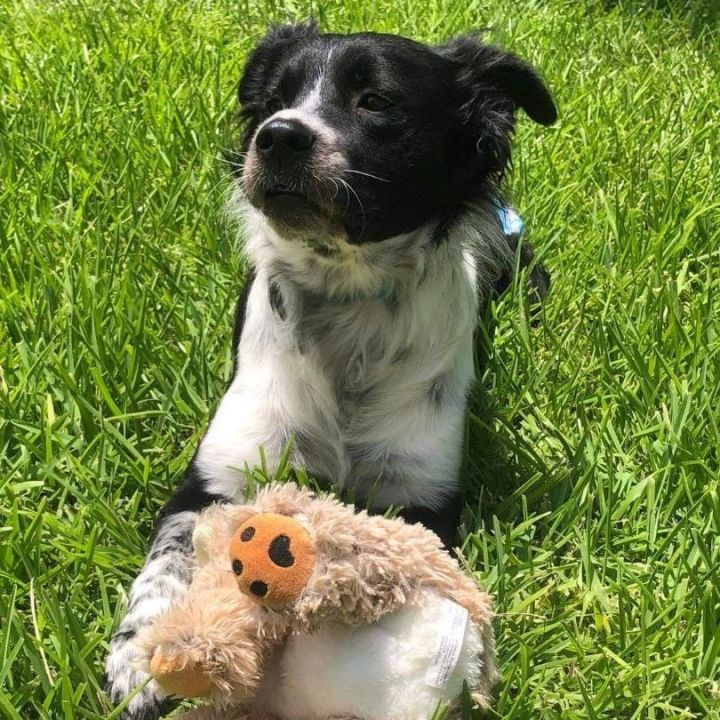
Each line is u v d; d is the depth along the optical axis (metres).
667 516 0.53
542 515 0.51
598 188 0.88
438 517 0.52
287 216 0.50
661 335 0.67
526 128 0.98
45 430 0.52
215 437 0.52
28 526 0.47
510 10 1.30
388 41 0.54
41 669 0.38
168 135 0.89
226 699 0.33
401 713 0.32
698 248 0.81
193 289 0.70
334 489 0.51
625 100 1.06
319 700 0.33
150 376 0.60
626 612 0.46
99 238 0.71
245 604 0.33
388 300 0.53
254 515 0.34
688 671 0.43
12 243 0.71
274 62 0.58
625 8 1.40
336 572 0.32
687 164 0.91
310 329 0.54
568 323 0.71
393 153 0.52
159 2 1.25
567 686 0.43
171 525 0.48
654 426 0.58
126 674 0.41
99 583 0.46
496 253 0.63
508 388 0.63
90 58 1.05
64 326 0.62
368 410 0.53
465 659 0.34
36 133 0.88
